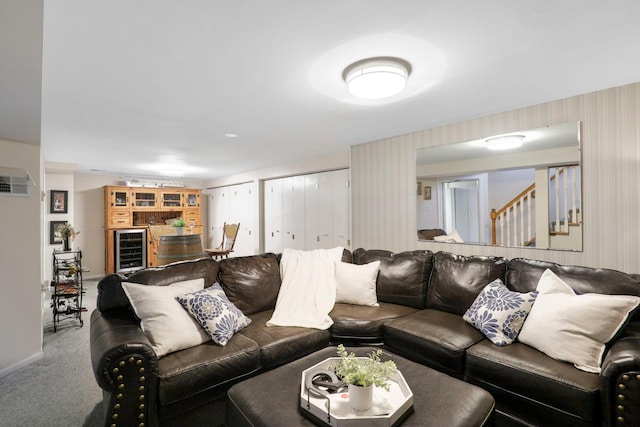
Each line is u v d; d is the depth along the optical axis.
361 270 2.95
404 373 1.63
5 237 2.57
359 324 2.42
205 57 1.83
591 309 1.72
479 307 2.22
